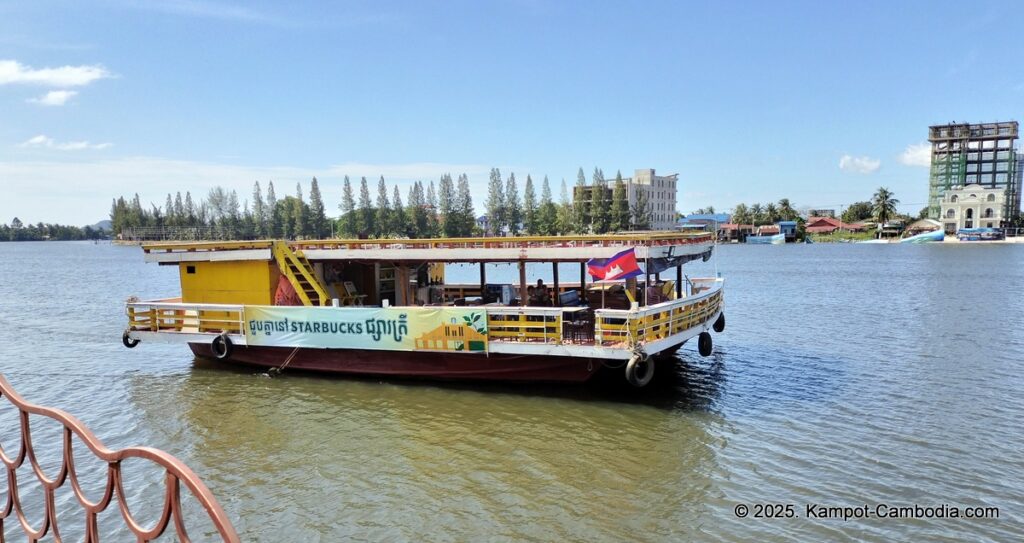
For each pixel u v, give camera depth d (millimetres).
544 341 16250
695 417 15445
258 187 160750
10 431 15266
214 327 19875
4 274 81062
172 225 175000
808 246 150500
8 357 24047
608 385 17719
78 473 12719
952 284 50844
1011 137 172625
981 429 14578
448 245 18562
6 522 10812
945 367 20719
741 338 26562
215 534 10234
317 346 18484
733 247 149625
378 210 143000
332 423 15211
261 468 12734
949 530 10109
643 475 12156
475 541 9914
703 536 9992
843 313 34281
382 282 22203
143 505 11289
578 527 10281
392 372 18328
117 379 19984
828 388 18156
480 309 16562
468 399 16734
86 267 98062
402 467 12648
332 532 10250
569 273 67312
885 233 164625
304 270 19656
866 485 11711
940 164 182000
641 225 153125
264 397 17359
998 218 154875
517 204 141750
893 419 15328
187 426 15281
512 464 12711
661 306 15836
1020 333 26953
